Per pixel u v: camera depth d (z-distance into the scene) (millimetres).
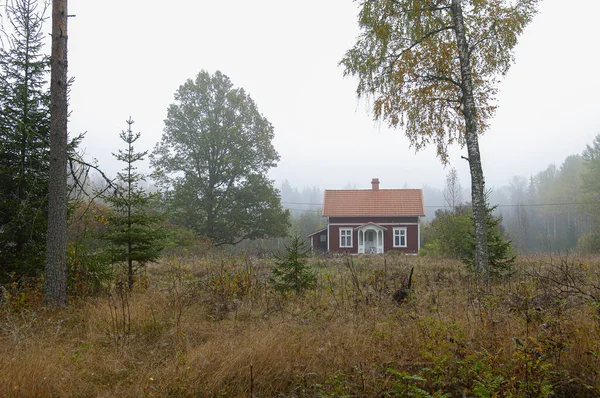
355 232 36156
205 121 31750
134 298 7727
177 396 3965
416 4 9859
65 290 7574
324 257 21547
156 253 9539
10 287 7637
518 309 5160
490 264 10609
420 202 36531
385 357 4469
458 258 18578
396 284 9273
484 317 5270
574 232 56875
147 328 6156
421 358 4383
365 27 10656
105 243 9375
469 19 10469
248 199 32188
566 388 3721
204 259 17641
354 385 3969
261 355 4500
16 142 8312
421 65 10500
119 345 5414
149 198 9547
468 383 3879
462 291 8148
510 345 4375
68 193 8836
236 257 17891
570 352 4102
